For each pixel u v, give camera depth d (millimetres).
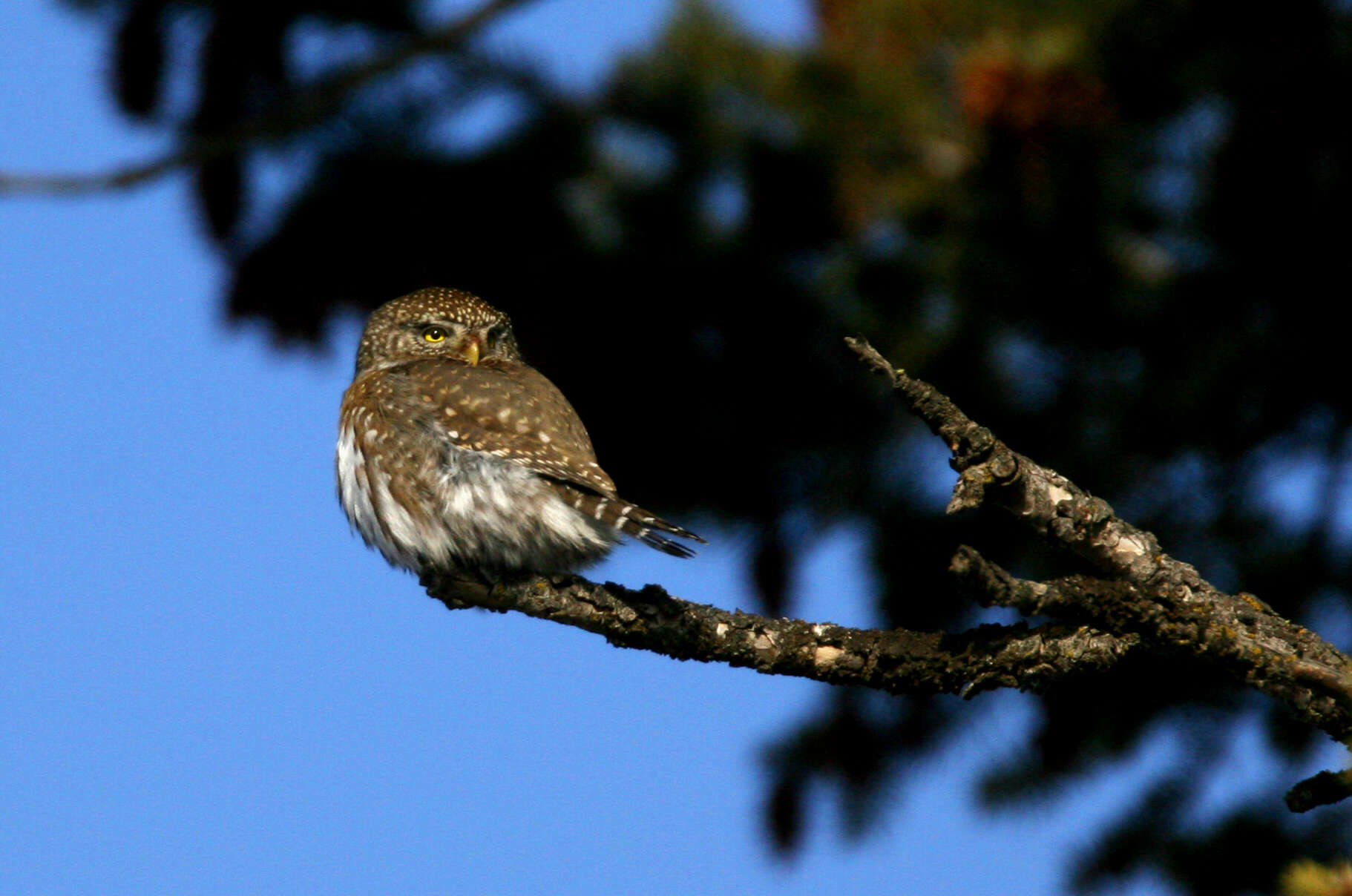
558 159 11883
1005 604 6598
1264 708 11938
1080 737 12227
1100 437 11703
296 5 12023
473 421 9914
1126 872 12203
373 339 11602
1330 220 10945
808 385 12148
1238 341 11281
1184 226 11258
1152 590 6855
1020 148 10711
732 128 11438
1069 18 10734
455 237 12188
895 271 11344
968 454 6629
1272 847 11758
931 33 10969
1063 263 11211
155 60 12234
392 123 12031
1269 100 10805
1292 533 11773
